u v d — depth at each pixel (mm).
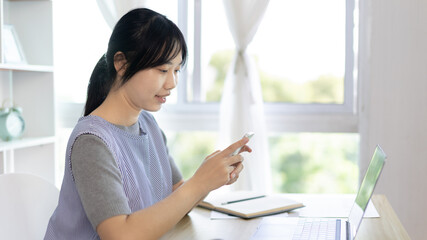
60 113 2734
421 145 2393
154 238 1029
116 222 1002
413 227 2424
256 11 2422
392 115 2408
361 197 1214
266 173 2488
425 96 2377
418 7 2354
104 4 2498
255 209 1411
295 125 2633
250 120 2482
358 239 1178
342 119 2598
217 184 1120
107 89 1208
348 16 2619
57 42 2715
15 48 2365
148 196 1231
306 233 1180
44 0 2506
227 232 1251
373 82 2414
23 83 2555
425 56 2365
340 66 2658
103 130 1128
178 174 1499
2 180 1254
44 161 2559
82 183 1035
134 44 1104
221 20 2693
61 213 1114
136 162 1213
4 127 2270
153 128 1421
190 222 1345
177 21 2693
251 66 2477
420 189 2406
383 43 2393
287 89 2721
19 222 1264
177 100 2719
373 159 1220
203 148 3295
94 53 2701
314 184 3664
